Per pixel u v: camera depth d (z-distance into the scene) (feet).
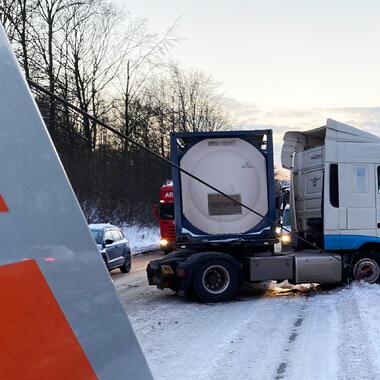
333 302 33.45
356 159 37.17
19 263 4.53
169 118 143.64
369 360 20.62
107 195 103.86
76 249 5.14
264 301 35.35
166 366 20.81
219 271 35.42
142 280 49.47
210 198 36.14
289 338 24.75
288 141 42.55
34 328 4.57
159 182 116.57
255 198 36.29
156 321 29.32
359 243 37.04
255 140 36.65
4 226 4.47
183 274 35.14
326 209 37.06
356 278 37.24
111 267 50.96
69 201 5.17
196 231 36.29
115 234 54.29
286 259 35.99
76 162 95.35
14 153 4.70
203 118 170.30
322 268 36.14
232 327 27.43
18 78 4.99
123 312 5.60
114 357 5.36
